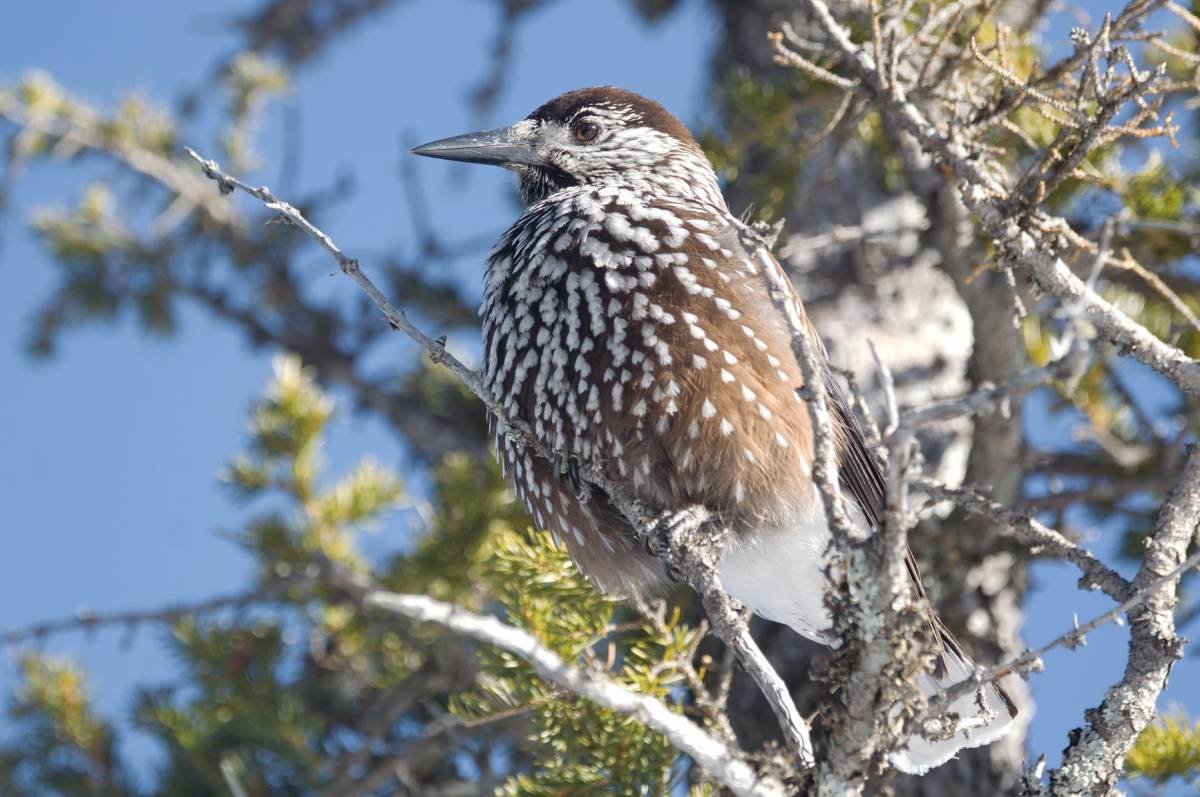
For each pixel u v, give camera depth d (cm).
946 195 1011
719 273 905
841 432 966
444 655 1208
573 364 916
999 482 1124
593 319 912
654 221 929
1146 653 730
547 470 948
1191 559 644
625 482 909
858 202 1291
